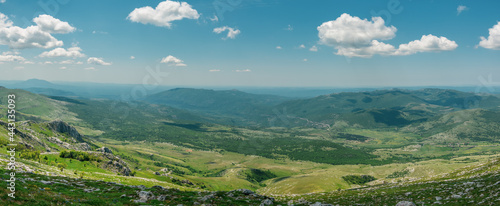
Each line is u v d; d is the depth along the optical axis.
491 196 48.59
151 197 54.09
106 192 56.41
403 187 100.12
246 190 68.56
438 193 64.81
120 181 139.25
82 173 132.12
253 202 58.75
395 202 67.06
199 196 60.78
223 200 57.00
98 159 195.12
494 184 55.28
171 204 50.28
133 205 46.09
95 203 42.66
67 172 127.38
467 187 62.97
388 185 135.12
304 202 70.56
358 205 73.88
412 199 65.75
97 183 68.69
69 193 48.41
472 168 134.88
